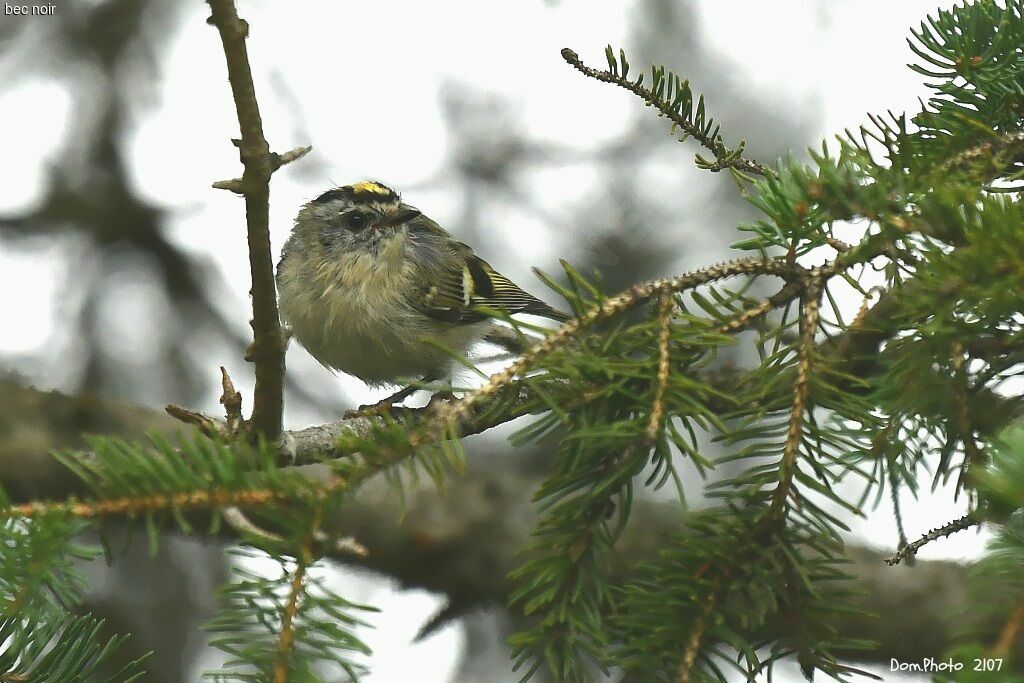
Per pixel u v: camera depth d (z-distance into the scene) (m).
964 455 6.00
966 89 7.31
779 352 6.28
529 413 6.39
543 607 6.84
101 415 12.88
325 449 8.14
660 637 5.64
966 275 5.51
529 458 14.52
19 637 5.82
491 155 15.52
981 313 5.59
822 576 5.82
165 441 5.34
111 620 13.70
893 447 6.20
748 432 5.99
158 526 5.21
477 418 6.96
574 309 6.28
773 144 14.87
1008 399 6.20
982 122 7.20
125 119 15.91
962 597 11.40
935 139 7.27
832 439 6.04
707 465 5.80
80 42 15.81
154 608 13.95
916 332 6.08
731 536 5.88
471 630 13.49
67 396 12.95
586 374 6.24
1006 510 4.85
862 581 11.58
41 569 4.95
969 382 6.23
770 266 6.37
